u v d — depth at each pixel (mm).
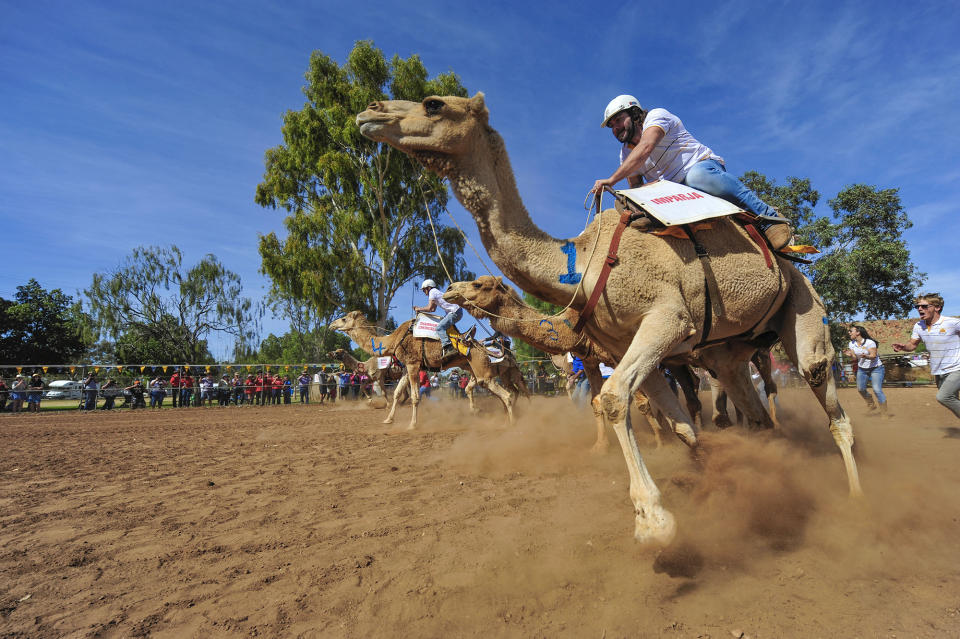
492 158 3891
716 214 3814
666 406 3916
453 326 11289
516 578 2939
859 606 2516
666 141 4457
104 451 9016
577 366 12641
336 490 5309
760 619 2428
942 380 7379
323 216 28125
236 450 8680
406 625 2512
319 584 2998
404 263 30094
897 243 25703
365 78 28531
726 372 5371
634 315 3705
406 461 6938
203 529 4121
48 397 37188
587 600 2672
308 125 28266
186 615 2697
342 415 17328
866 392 10539
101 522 4383
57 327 48062
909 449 6367
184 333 45938
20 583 3145
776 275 4227
